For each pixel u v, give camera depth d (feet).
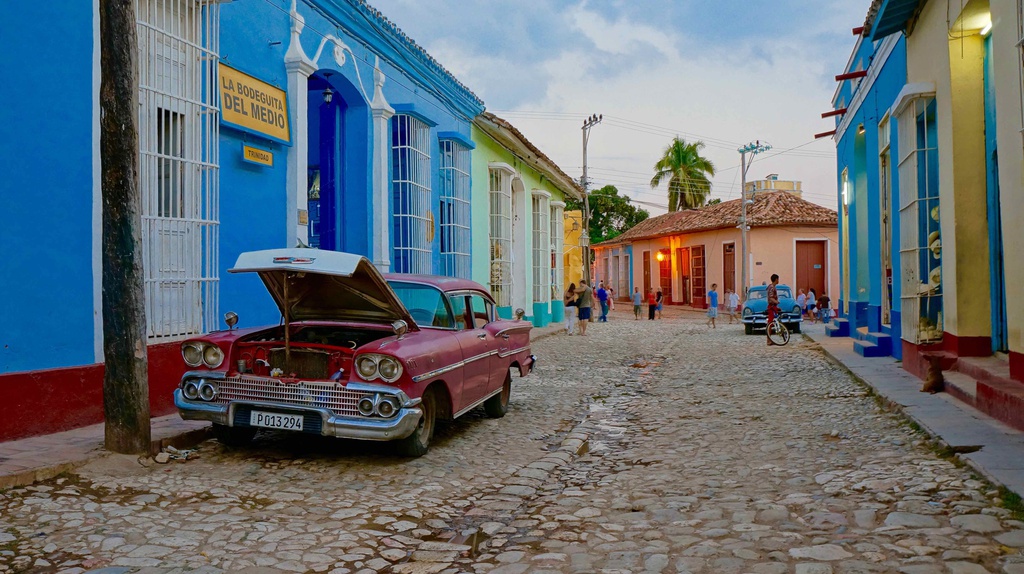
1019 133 21.44
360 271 19.52
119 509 15.11
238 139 27.94
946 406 24.98
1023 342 21.97
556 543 13.89
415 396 18.85
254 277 28.81
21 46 19.99
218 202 26.35
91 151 21.83
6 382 19.26
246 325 28.32
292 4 31.12
